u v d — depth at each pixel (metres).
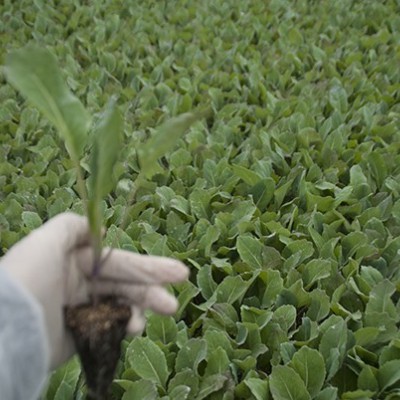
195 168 2.11
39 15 3.56
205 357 1.37
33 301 0.74
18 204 1.88
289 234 1.77
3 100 2.69
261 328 1.45
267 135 2.23
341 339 1.39
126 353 1.38
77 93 2.71
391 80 2.80
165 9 3.87
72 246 0.94
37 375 0.74
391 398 1.34
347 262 1.71
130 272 0.95
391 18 3.48
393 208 1.82
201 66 2.99
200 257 1.75
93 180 0.87
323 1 3.88
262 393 1.31
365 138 2.29
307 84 2.71
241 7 3.79
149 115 2.44
